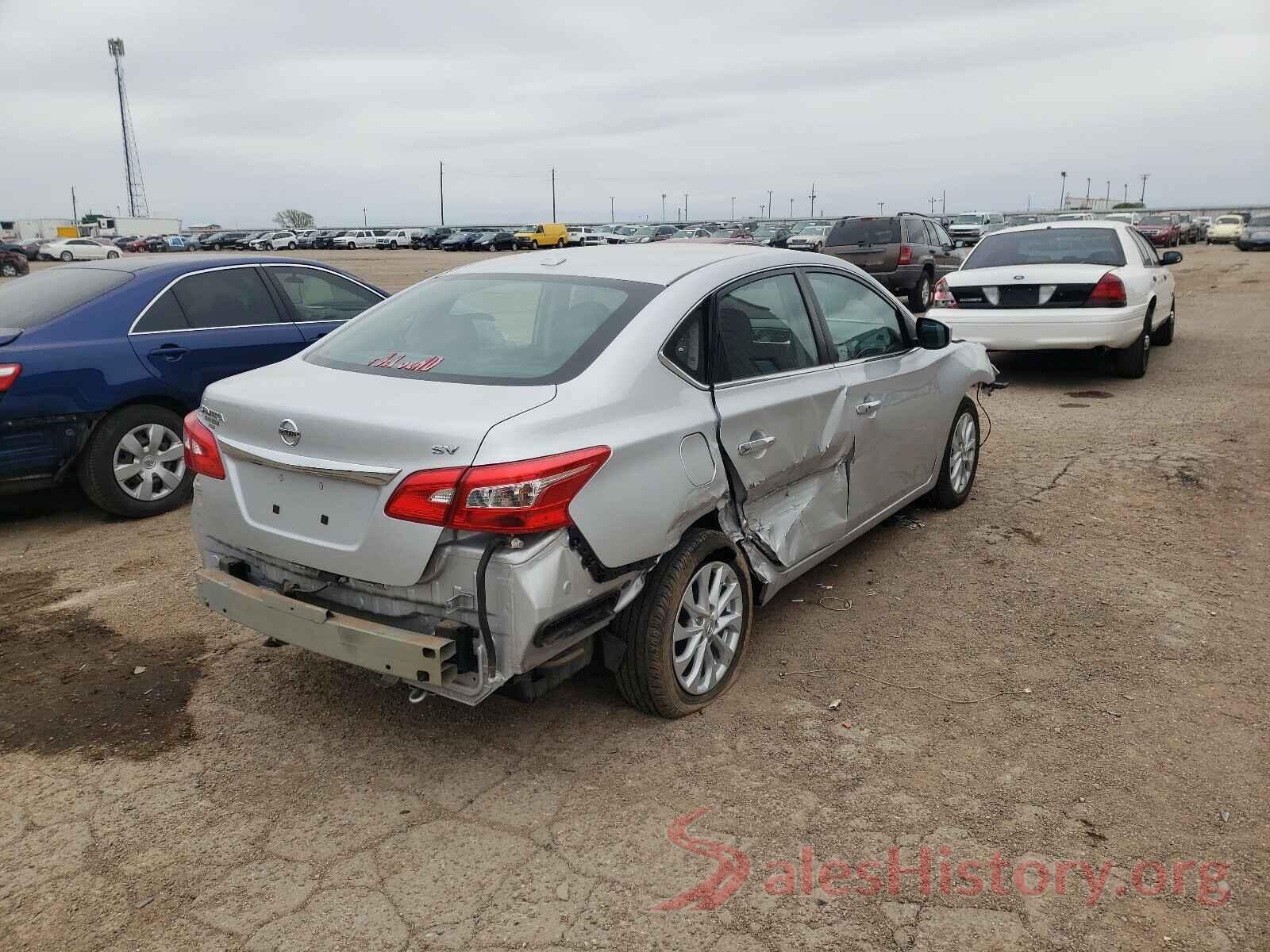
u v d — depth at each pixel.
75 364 5.43
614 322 3.31
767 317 3.87
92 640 4.18
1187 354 11.28
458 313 3.62
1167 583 4.66
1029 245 10.09
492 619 2.78
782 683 3.75
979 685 3.72
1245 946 2.42
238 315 6.33
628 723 3.47
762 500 3.76
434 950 2.42
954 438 5.59
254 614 3.20
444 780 3.15
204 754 3.32
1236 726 3.41
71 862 2.77
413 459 2.78
